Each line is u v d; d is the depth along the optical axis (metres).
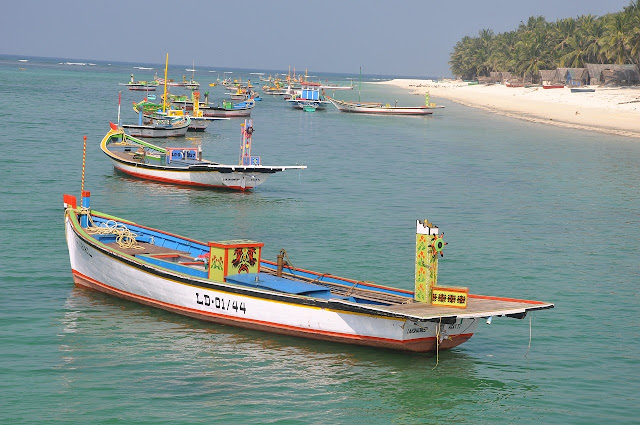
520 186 50.44
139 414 15.77
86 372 17.84
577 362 19.62
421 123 108.44
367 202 42.81
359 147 73.44
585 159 66.81
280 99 173.75
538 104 146.75
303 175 53.12
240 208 39.66
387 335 18.94
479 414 16.50
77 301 23.17
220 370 18.33
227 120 104.94
